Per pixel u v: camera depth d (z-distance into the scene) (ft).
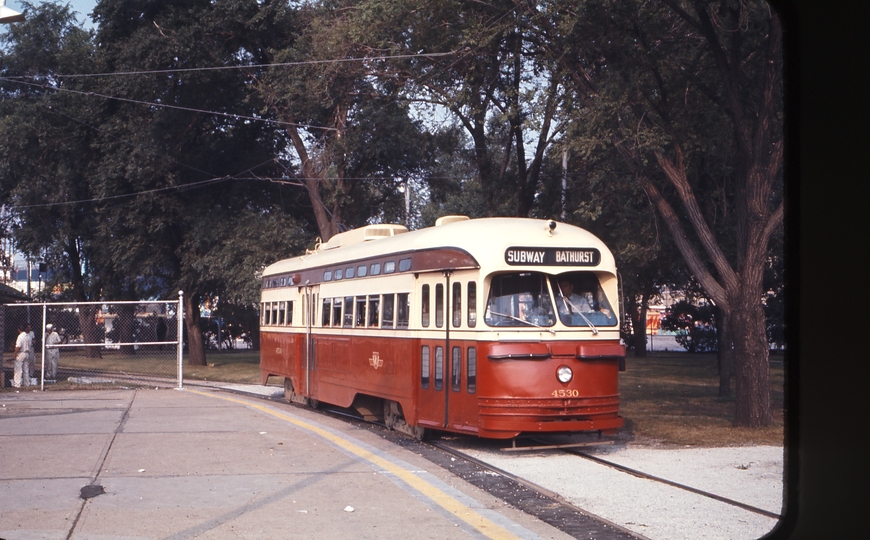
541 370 37.32
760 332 48.62
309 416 53.26
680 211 74.43
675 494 30.22
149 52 98.99
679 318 162.91
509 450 39.78
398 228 53.78
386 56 69.77
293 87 88.63
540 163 74.74
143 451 37.19
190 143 113.19
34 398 63.26
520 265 38.29
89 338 126.62
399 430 45.44
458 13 61.93
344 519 25.31
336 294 53.83
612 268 40.11
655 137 49.65
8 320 114.21
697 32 55.36
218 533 23.59
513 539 23.31
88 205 126.41
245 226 102.94
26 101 127.65
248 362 130.11
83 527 24.08
